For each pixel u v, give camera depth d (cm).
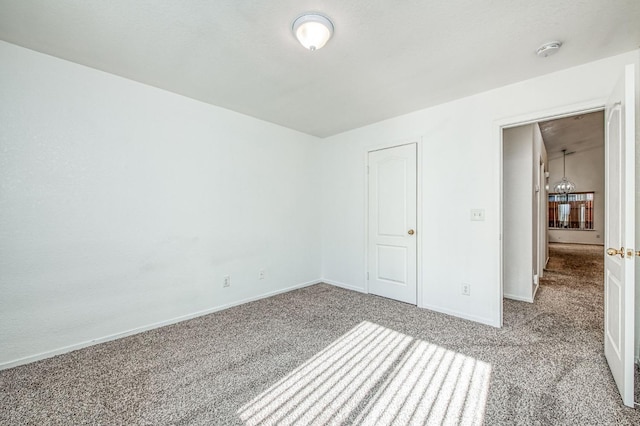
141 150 257
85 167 228
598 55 209
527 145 342
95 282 233
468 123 282
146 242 261
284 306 326
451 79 246
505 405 157
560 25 175
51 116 213
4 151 196
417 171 323
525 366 195
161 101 270
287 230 387
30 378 185
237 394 169
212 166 308
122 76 244
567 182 866
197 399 165
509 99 256
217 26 177
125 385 178
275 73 237
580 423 143
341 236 410
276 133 372
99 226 235
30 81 204
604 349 209
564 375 184
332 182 423
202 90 272
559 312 301
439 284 305
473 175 279
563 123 450
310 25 168
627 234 157
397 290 345
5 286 197
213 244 309
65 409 156
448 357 209
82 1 155
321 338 243
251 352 219
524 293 340
